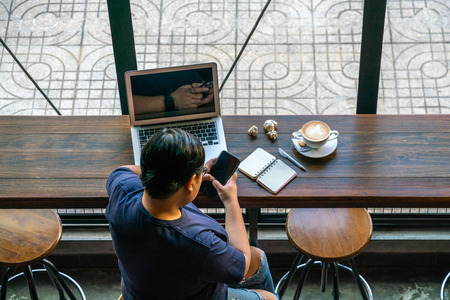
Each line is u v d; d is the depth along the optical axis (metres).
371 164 2.41
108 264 3.55
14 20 2.91
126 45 2.73
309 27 2.91
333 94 2.96
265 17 2.90
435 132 2.54
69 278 3.15
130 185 1.89
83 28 2.91
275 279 3.54
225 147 2.50
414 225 3.45
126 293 2.01
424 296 3.46
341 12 2.90
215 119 2.58
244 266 1.84
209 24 2.92
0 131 2.58
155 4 2.88
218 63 2.94
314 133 2.45
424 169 2.38
